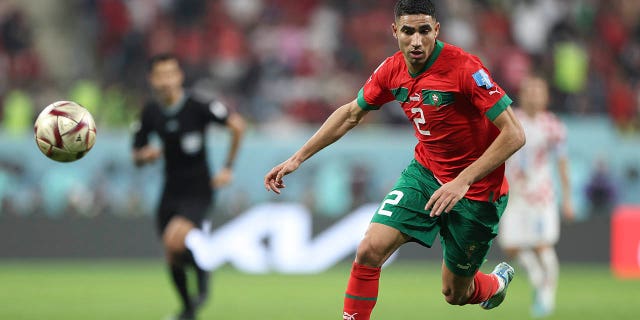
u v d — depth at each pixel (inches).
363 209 2127.2
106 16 3110.2
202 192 1244.5
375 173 2347.4
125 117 2669.8
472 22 3026.6
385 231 794.8
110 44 3080.7
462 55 768.9
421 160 832.9
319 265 2097.7
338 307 1412.4
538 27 3041.3
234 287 1745.8
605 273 2050.9
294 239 2105.1
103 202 2294.5
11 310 1338.6
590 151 2374.5
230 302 1482.5
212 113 1247.5
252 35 3009.4
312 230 2106.3
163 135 1237.7
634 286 1786.4
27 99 2699.3
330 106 2787.9
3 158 2309.3
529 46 3011.8
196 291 1203.9
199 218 1222.9
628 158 2379.4
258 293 1632.6
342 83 2859.3
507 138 739.4
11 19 2957.7
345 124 832.3
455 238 819.4
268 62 2903.5
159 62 1223.5
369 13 3073.3
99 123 2645.2
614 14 3132.4
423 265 2175.2
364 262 794.2
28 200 2305.6
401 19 746.8
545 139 1382.9
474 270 842.2
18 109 2667.3
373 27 3031.5
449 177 812.0
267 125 2709.2
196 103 1245.7
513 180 1379.2
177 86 1238.9
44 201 2311.8
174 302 1460.4
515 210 1369.3
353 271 800.3
